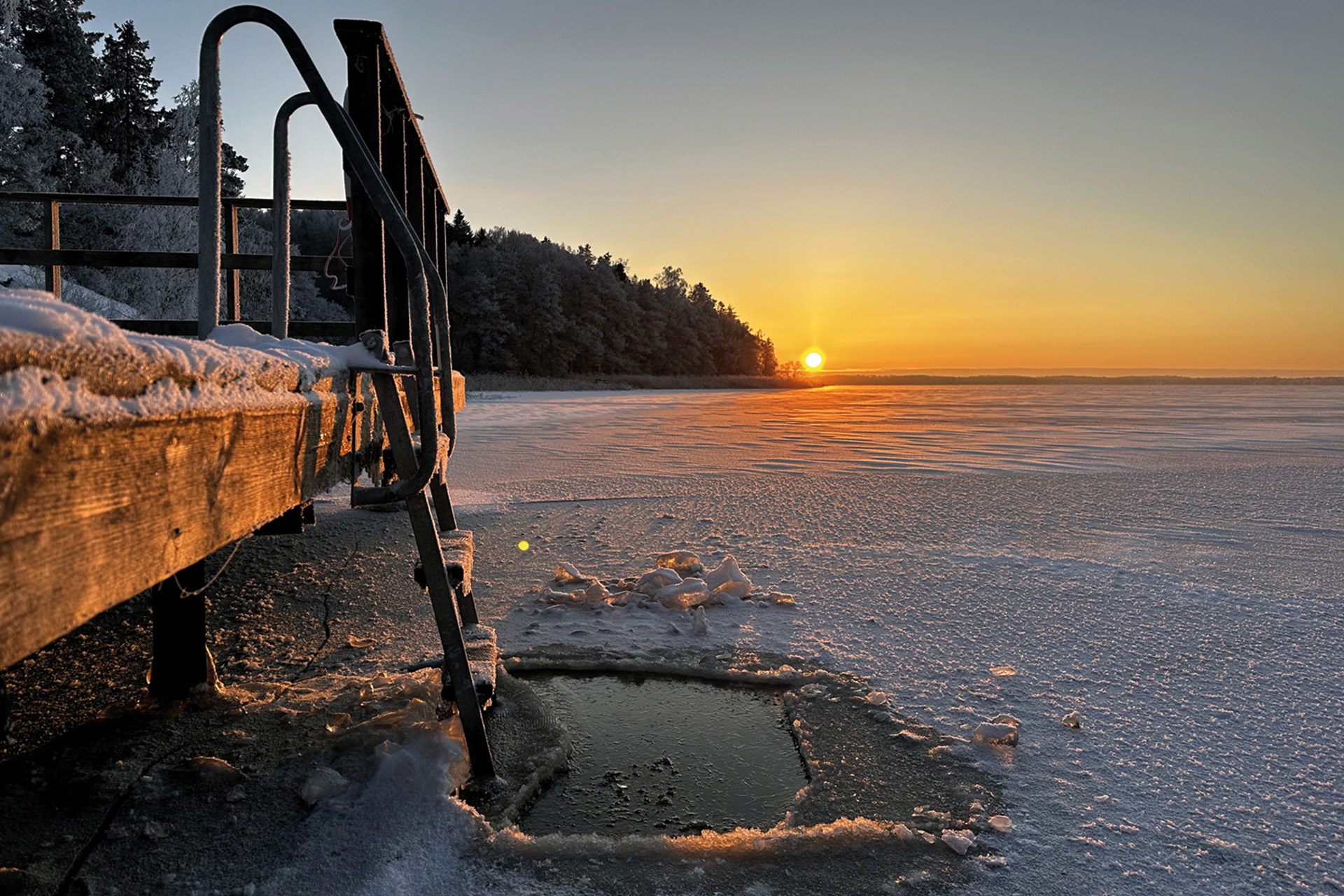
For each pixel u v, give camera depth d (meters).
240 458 1.38
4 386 0.73
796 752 2.61
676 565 4.76
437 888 1.79
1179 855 1.98
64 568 0.85
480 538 5.76
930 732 2.68
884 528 6.21
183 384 1.16
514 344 62.31
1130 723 2.75
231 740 2.41
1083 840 2.04
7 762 2.26
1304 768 2.44
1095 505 7.39
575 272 72.12
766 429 17.52
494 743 2.55
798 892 1.82
